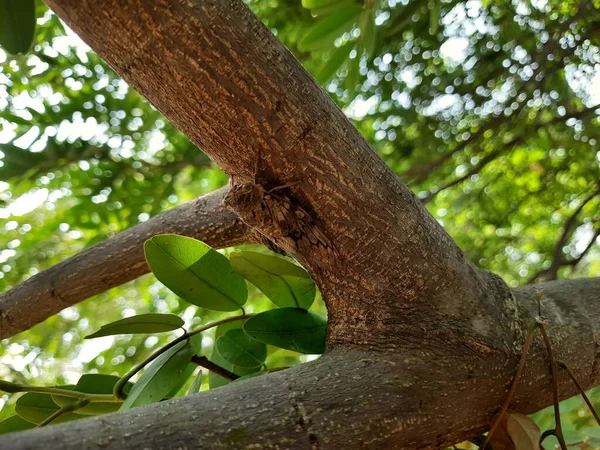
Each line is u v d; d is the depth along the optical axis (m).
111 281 0.42
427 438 0.25
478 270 0.31
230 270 0.32
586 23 0.89
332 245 0.26
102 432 0.19
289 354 0.64
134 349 0.94
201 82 0.22
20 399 0.33
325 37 0.56
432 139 1.06
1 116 0.71
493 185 1.26
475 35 0.93
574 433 0.42
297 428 0.22
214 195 0.42
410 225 0.27
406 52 0.94
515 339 0.28
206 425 0.20
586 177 1.14
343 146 0.25
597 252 1.65
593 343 0.30
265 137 0.24
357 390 0.24
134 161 0.85
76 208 0.84
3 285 0.86
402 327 0.27
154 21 0.21
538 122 1.03
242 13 0.23
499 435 0.27
